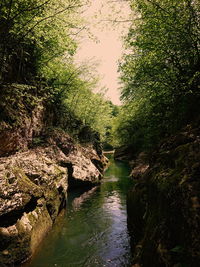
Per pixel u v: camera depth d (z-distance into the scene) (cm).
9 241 597
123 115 3042
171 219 423
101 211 1138
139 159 2480
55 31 1220
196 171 441
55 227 916
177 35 909
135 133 2886
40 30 1121
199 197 377
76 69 2066
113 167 3070
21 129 1165
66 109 2244
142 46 1020
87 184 1756
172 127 1183
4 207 628
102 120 3891
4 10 808
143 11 961
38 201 827
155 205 558
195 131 655
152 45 989
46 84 1603
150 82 1215
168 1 869
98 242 785
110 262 655
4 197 650
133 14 1048
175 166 550
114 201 1327
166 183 505
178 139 702
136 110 1873
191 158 503
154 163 803
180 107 1081
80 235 843
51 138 1570
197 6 841
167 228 424
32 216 752
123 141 4025
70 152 1767
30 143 1295
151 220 534
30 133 1296
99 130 3878
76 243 776
